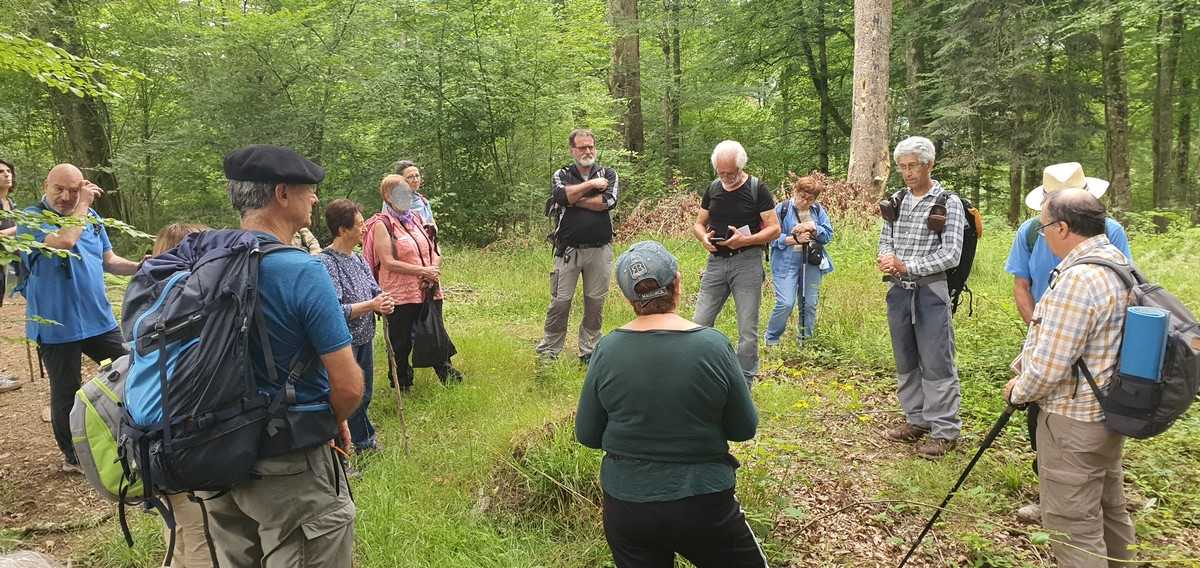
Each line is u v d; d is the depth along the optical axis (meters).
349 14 11.98
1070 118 14.77
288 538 1.99
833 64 21.45
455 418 4.60
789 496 3.39
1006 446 3.91
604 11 17.27
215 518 2.09
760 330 6.60
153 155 12.55
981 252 9.29
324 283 1.96
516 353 6.02
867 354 5.64
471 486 3.59
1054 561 2.92
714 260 4.77
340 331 1.97
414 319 4.92
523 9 12.64
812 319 6.07
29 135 13.42
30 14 10.32
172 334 1.80
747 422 2.14
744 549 2.18
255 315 1.86
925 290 3.95
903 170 3.99
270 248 1.93
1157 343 2.28
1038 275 3.45
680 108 20.52
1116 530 2.72
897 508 3.07
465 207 12.82
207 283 1.85
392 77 12.13
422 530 3.16
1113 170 15.63
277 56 11.59
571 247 5.46
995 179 18.55
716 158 4.53
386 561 2.97
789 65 20.64
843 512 3.34
